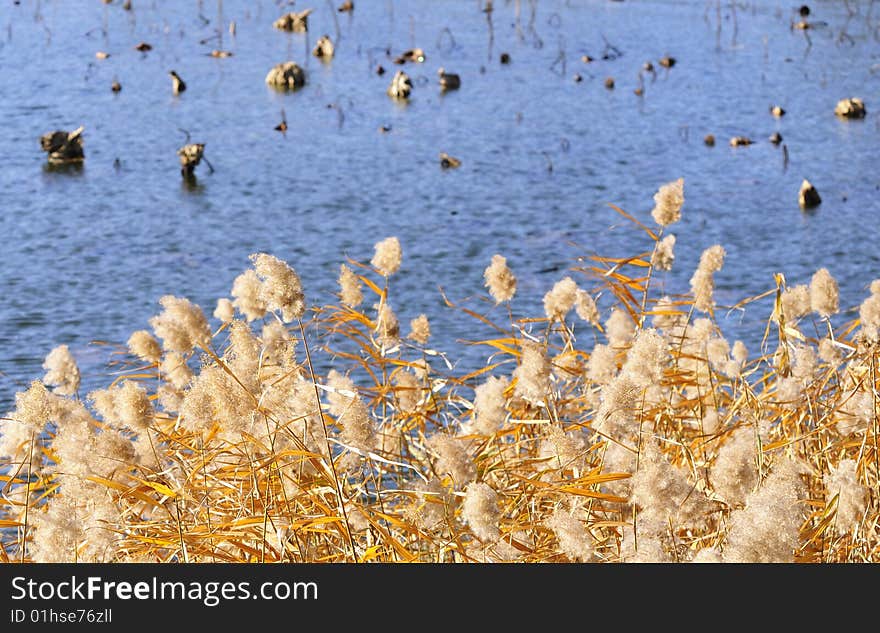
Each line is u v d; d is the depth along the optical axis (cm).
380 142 14400
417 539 2231
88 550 2047
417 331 3030
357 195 11938
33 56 18650
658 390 2606
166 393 2491
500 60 19388
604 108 16400
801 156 14012
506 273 2991
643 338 2148
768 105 16638
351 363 5469
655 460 1917
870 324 2827
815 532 2130
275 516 2141
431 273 9181
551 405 2564
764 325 7300
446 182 12531
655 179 12875
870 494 2203
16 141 13950
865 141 14762
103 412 2409
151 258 9638
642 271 9175
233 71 18325
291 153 13775
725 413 3045
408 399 2819
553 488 2175
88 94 16488
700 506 1906
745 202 11912
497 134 14862
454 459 2080
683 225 10994
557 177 12850
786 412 2756
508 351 2908
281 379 2183
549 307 3003
